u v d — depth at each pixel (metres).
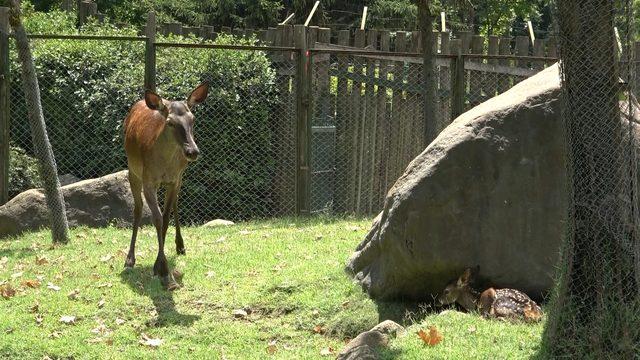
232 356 8.53
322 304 9.59
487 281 9.01
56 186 12.77
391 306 9.35
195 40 17.23
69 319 9.27
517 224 8.91
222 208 16.16
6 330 9.05
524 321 8.20
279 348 8.76
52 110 16.34
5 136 14.56
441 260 8.96
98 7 26.53
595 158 7.00
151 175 10.58
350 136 15.94
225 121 16.09
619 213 6.98
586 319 7.05
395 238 9.14
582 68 6.95
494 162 8.91
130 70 16.28
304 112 14.91
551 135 8.85
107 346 8.75
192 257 11.54
